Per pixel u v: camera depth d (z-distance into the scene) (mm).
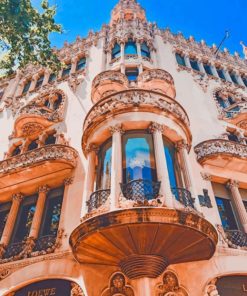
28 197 15477
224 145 14922
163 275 10273
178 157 12203
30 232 13219
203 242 9523
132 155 11125
